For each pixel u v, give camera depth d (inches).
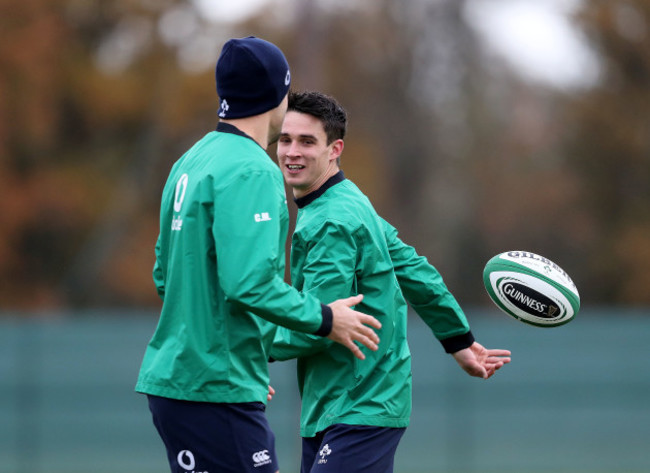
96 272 3567.9
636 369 1988.2
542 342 1998.0
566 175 4136.3
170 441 533.3
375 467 635.5
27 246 3533.5
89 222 3614.7
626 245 3917.3
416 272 701.9
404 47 4215.1
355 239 636.1
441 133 4296.3
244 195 510.6
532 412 1979.6
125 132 3772.1
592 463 1969.7
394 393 646.5
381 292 649.0
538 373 1988.2
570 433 1977.1
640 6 3986.2
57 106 3585.1
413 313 3078.2
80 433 1979.6
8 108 3417.8
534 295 683.4
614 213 4097.0
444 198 4271.7
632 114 4040.4
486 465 1964.8
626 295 3863.2
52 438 1975.9
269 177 520.4
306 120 646.5
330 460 631.8
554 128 4178.2
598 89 4077.3
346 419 637.3
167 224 554.9
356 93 4109.3
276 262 506.6
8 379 1975.9
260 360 538.3
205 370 516.4
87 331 2000.5
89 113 3661.4
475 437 1971.0
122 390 1994.3
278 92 551.2
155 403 532.7
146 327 2015.3
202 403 522.0
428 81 4315.9
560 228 4116.6
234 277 496.4
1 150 3395.7
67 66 3607.3
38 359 1988.2
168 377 521.0
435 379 1979.6
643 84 4069.9
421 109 4271.7
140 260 3585.1
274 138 571.8
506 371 1988.2
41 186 3501.5
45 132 3494.1
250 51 542.0
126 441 1985.7
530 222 4146.2
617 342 1994.3
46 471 1966.0
